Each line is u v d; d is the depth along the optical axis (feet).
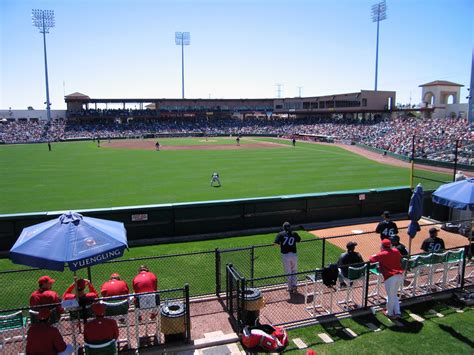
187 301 24.06
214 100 341.00
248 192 82.28
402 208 60.70
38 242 20.70
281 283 33.01
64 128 293.43
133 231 48.52
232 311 27.35
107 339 20.98
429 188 57.82
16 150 189.06
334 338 24.90
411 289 31.65
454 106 255.70
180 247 45.60
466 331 25.63
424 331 25.67
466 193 32.81
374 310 28.12
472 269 35.88
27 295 33.01
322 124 280.92
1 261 41.93
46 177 104.47
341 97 282.97
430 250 33.40
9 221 44.86
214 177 92.17
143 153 170.30
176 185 91.15
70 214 22.48
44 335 19.74
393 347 23.80
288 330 25.89
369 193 58.34
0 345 23.44
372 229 52.21
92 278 36.22
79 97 318.04
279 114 358.43
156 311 25.21
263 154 162.30
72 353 22.16
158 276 36.50
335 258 41.01
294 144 204.64
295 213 54.80
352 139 210.59
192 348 24.02
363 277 28.50
